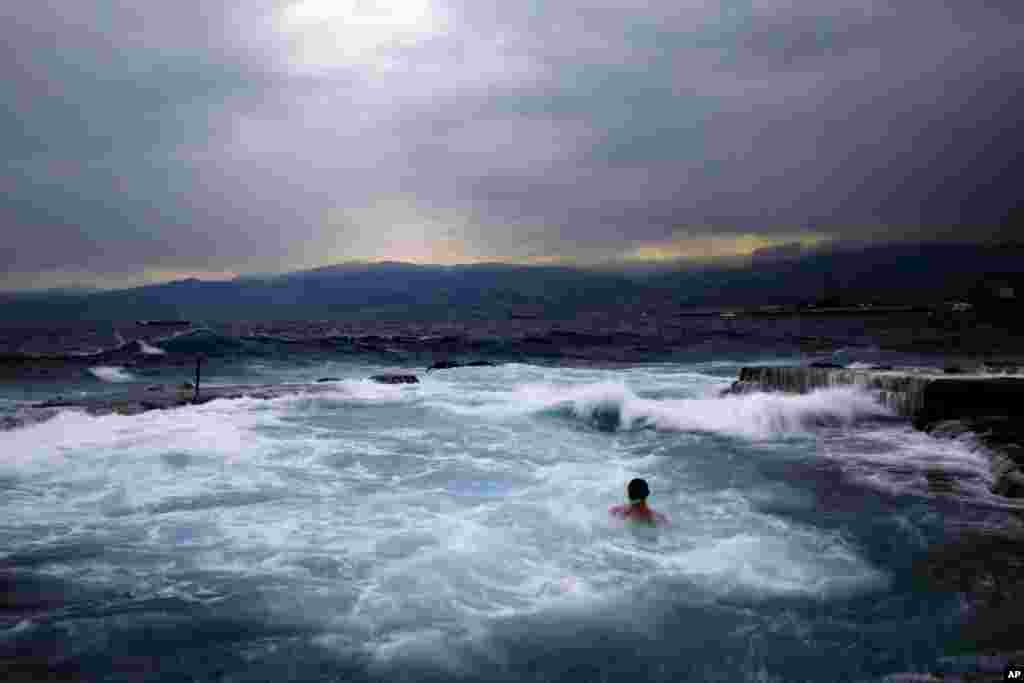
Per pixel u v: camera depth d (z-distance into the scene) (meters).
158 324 113.81
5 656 4.38
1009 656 4.28
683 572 5.80
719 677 4.16
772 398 15.49
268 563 6.05
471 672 4.24
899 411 13.55
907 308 143.12
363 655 4.43
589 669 4.27
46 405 15.45
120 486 8.78
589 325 102.94
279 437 12.41
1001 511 7.53
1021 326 78.31
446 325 105.19
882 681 4.02
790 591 5.39
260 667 4.28
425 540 6.65
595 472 9.70
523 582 5.61
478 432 13.22
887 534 6.75
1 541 6.64
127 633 4.72
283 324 111.69
